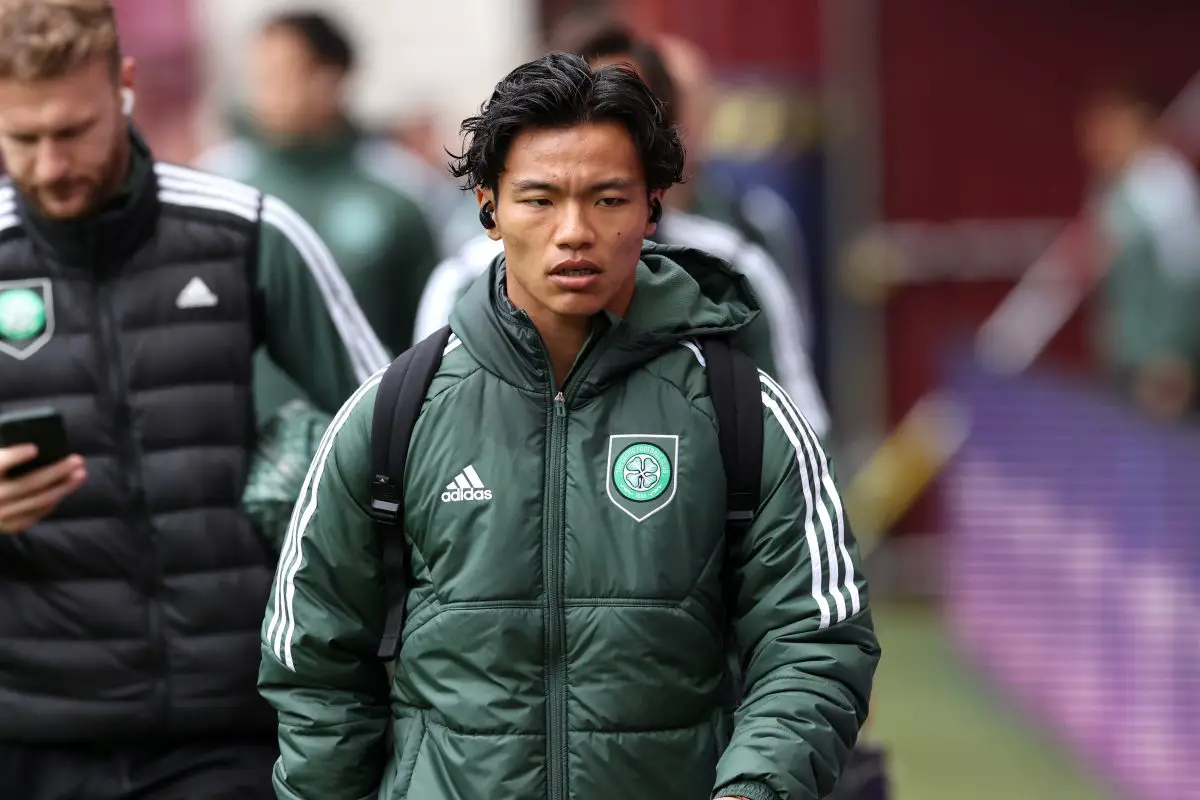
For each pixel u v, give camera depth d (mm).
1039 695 24531
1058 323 32094
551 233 9078
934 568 31844
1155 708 21109
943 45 31719
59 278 11703
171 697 11648
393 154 35469
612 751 9352
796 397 15031
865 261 31734
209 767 11859
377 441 9648
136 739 11727
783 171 31078
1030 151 32000
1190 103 32031
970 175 32000
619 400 9586
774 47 31281
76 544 11586
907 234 31906
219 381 11844
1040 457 24438
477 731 9375
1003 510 26219
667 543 9438
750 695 9633
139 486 11648
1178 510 20781
